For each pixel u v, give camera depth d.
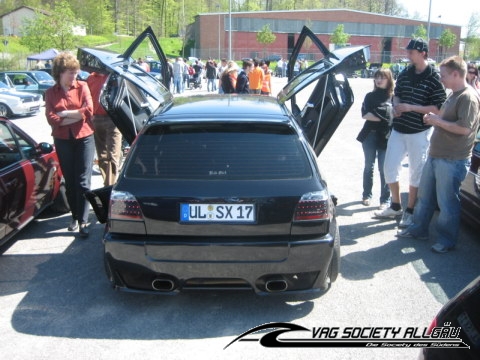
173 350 3.23
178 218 3.32
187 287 3.43
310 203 3.35
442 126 4.51
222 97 4.66
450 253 4.83
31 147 5.48
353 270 4.45
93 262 4.66
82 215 5.25
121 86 5.20
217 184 3.34
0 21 75.69
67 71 4.96
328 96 5.27
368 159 6.21
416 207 5.12
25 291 4.07
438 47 80.31
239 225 3.31
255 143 3.55
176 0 103.06
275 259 3.34
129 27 97.31
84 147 5.16
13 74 20.77
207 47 74.44
